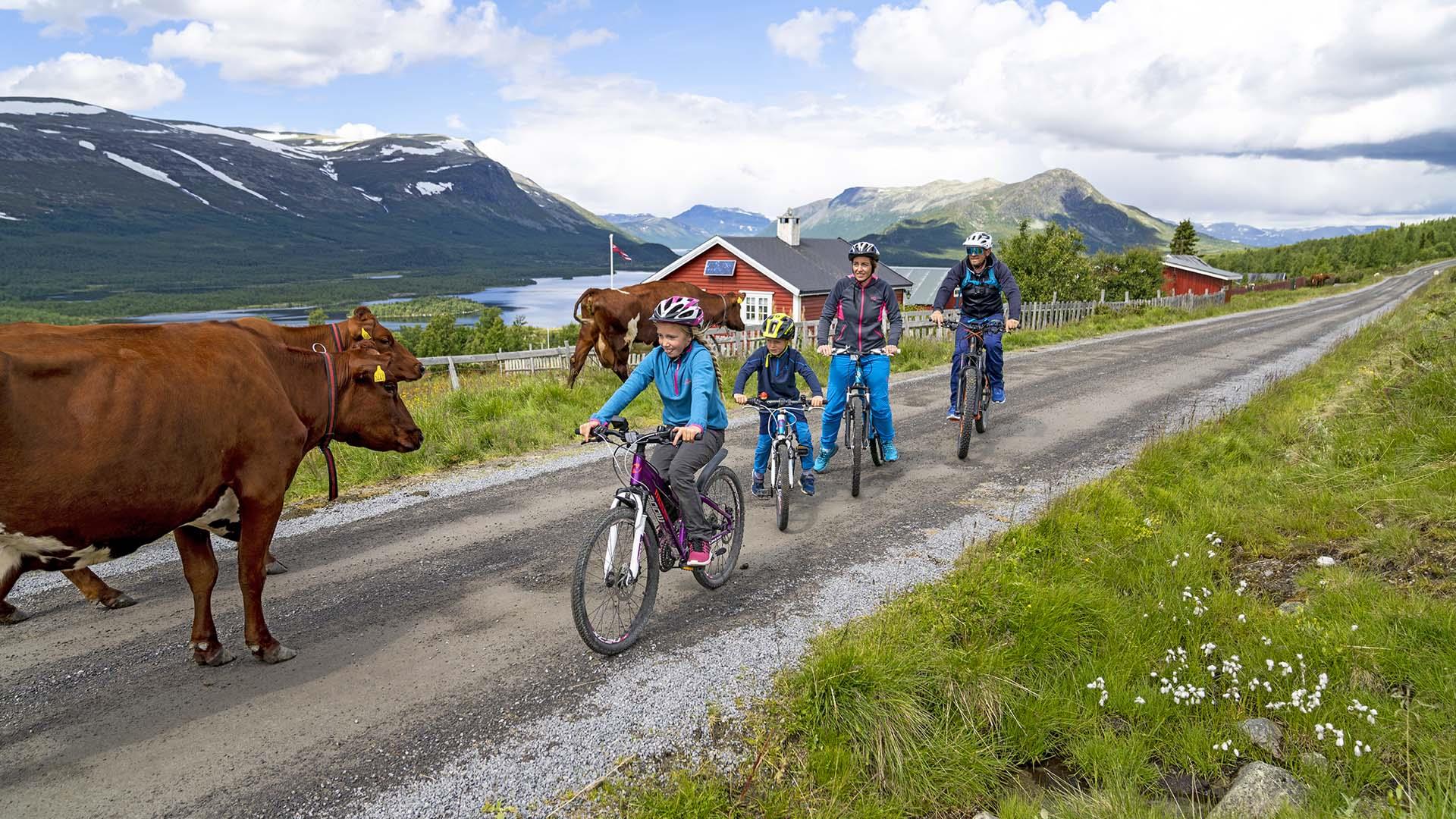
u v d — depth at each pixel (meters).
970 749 3.67
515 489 7.81
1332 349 17.73
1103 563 5.43
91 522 3.38
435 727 3.73
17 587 5.17
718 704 3.96
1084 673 4.14
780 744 3.67
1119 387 13.69
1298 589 4.96
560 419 10.81
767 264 30.77
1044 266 35.69
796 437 6.76
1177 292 58.53
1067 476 8.00
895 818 3.28
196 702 3.90
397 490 7.75
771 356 6.71
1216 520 6.06
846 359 7.56
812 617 4.90
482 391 12.09
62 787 3.26
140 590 5.17
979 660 4.16
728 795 3.34
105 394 3.35
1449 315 15.77
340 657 4.38
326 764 3.45
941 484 7.83
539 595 5.25
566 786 3.37
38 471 3.16
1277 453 8.16
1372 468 6.73
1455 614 4.12
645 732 3.73
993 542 5.96
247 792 3.26
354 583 5.39
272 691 4.02
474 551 6.06
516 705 3.93
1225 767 3.61
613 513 4.41
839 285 7.66
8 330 3.27
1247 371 15.55
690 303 4.55
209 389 3.80
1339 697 3.79
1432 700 3.69
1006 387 13.86
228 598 5.10
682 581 5.53
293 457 4.28
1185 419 10.61
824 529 6.55
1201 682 4.05
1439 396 8.31
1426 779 3.20
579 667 4.30
